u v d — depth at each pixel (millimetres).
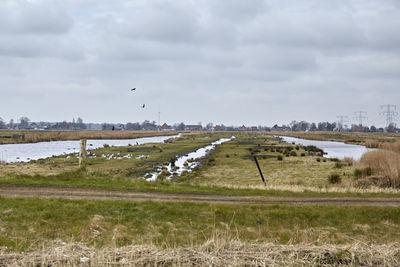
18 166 33688
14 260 7547
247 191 18188
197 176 33219
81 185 16922
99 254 7676
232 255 7965
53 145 77188
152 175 33750
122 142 98125
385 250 8500
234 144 90438
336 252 8305
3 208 12070
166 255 7918
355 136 169625
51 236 10273
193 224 12117
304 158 50406
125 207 13047
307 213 13594
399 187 24156
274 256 7934
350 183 25656
